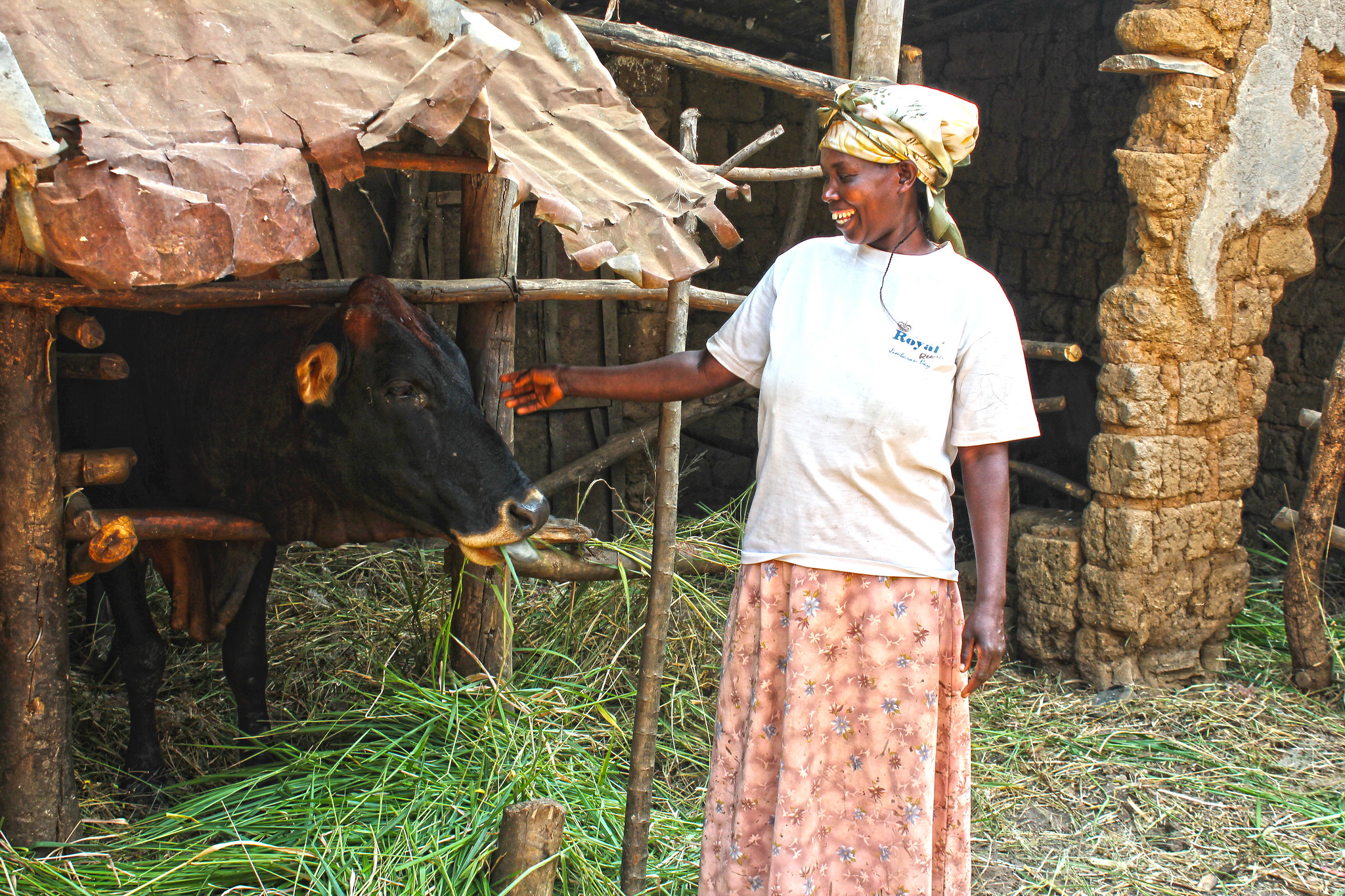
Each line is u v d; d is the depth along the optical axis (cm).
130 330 307
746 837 213
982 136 632
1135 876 304
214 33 196
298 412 280
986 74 627
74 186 166
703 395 229
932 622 202
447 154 225
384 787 296
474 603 362
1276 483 564
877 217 200
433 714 338
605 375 232
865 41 279
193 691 368
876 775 207
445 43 204
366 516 292
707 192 242
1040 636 450
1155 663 437
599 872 264
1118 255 553
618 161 239
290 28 206
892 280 200
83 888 239
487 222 346
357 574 470
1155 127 409
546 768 306
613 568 377
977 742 379
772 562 208
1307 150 429
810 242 215
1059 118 582
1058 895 295
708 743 357
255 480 289
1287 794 348
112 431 311
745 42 613
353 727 338
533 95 245
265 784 306
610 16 298
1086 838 324
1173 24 394
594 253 209
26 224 167
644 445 556
